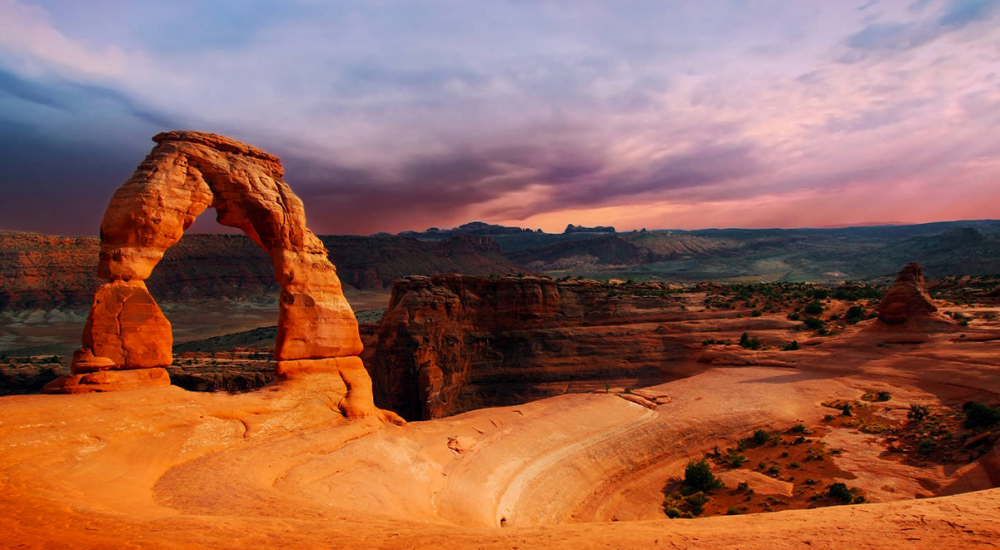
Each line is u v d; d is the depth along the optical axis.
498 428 37.22
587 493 33.66
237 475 19.69
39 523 11.88
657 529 13.39
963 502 14.15
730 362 74.75
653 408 48.75
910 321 66.69
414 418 76.19
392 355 77.62
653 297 101.56
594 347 89.19
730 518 15.06
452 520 23.11
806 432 44.75
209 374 75.25
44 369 73.44
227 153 28.67
